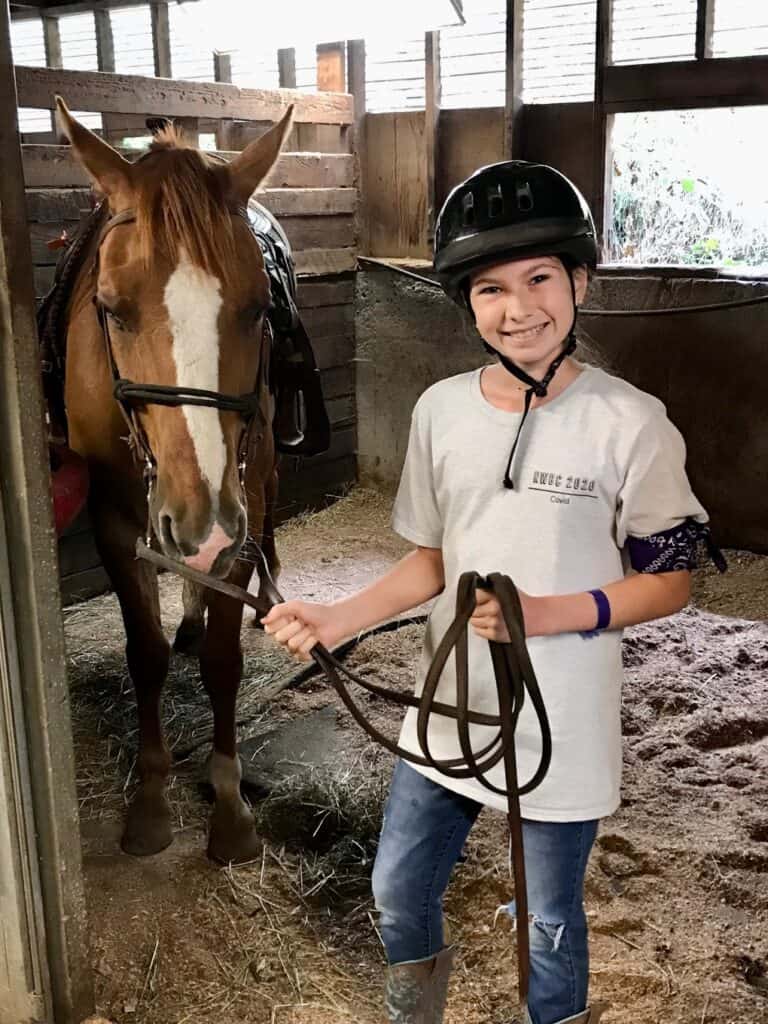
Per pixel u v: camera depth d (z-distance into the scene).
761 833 2.28
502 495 1.27
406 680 3.09
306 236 4.70
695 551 1.24
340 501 5.12
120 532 2.15
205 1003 1.77
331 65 4.84
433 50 4.65
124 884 2.07
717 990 1.78
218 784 2.24
